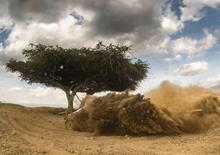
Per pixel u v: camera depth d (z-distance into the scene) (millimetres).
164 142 13719
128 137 15258
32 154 10664
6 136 13977
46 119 22797
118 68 34656
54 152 11227
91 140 14523
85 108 17234
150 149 12320
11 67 34625
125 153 11312
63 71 34438
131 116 15539
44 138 14445
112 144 13391
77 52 33750
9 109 25047
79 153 11203
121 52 34562
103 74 34469
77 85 34781
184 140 13922
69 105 33031
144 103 15438
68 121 18625
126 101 15664
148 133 15523
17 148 11406
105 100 16344
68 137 15305
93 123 16531
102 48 34438
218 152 11219
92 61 33969
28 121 20141
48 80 34750
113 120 16125
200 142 13133
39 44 33844
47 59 33469
